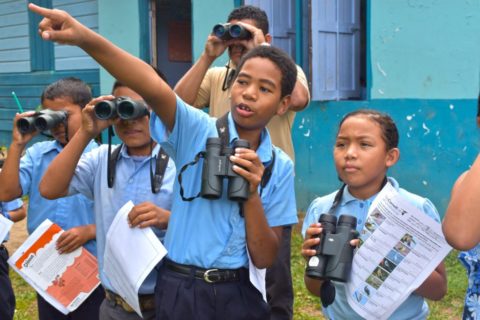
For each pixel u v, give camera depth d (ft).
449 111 19.71
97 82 30.45
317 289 7.81
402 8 20.42
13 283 17.58
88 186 9.00
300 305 15.14
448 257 17.43
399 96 20.75
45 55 32.78
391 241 6.88
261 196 7.32
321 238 7.06
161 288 7.20
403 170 20.83
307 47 22.97
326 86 21.89
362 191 7.80
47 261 9.32
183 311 6.97
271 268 10.61
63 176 8.24
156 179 8.61
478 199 5.85
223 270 7.02
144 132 8.60
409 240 6.83
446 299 14.96
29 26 33.19
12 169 9.12
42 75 33.06
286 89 7.24
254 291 7.22
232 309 7.04
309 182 23.21
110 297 8.68
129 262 7.58
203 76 11.44
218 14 24.79
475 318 6.82
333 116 22.34
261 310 7.26
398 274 6.90
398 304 6.93
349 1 22.27
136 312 8.15
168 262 7.27
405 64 20.54
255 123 7.09
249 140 7.36
